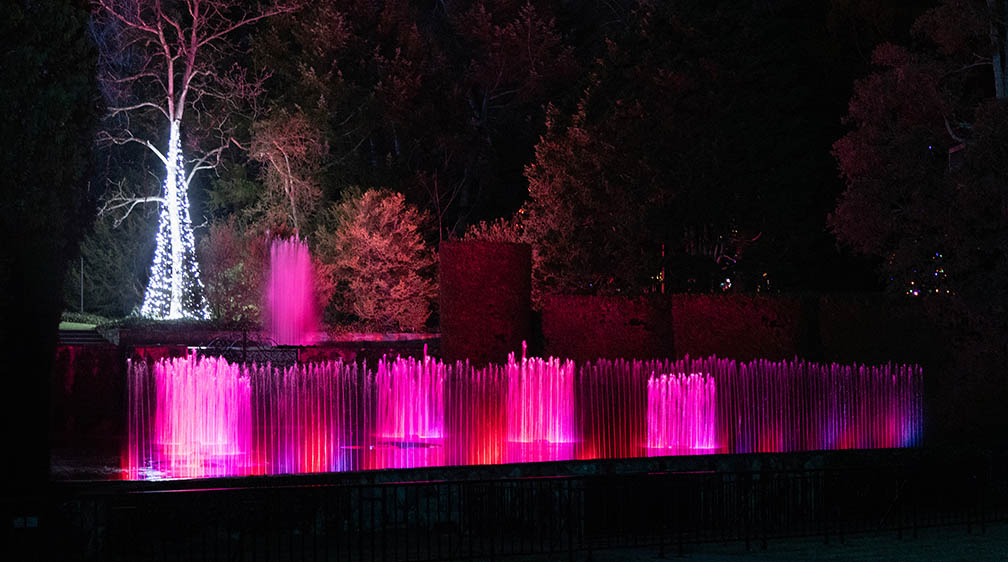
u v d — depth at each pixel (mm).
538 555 10391
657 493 11680
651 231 29438
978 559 9898
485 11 43156
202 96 40406
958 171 19297
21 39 10203
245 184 38906
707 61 29797
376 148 40594
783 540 11375
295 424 19453
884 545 10906
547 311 24750
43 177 10102
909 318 19859
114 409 19672
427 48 41656
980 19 21031
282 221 36938
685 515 12078
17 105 9984
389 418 19984
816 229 29875
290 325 31141
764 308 21766
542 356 24797
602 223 30547
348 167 38438
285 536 11008
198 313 32688
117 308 39312
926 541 11117
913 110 22375
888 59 22203
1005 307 18016
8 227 9891
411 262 34156
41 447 9891
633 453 15359
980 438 17188
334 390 21516
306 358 22594
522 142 43844
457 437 17625
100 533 10117
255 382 20750
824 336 20812
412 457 14695
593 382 22031
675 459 12531
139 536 10281
